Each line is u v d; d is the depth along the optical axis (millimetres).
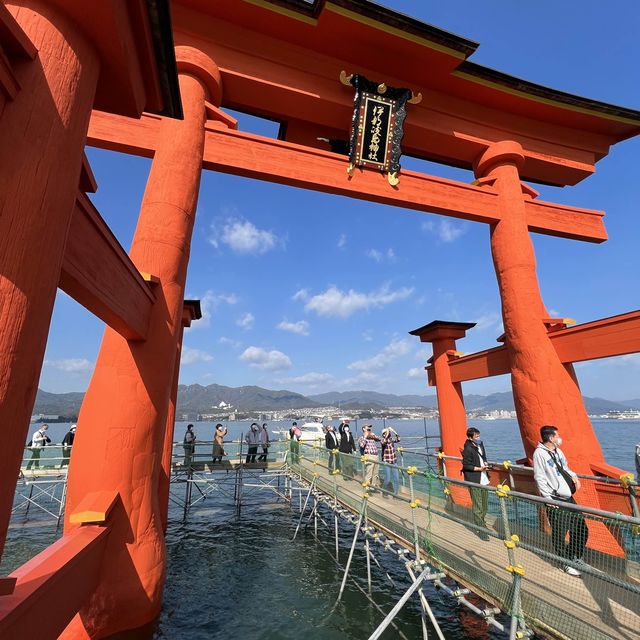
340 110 9039
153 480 5711
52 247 2330
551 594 3824
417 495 7863
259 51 8336
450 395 11492
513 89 9461
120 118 6922
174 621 7379
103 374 5684
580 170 10547
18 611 2688
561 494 4750
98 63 2887
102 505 4875
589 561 4457
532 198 10070
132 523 5250
